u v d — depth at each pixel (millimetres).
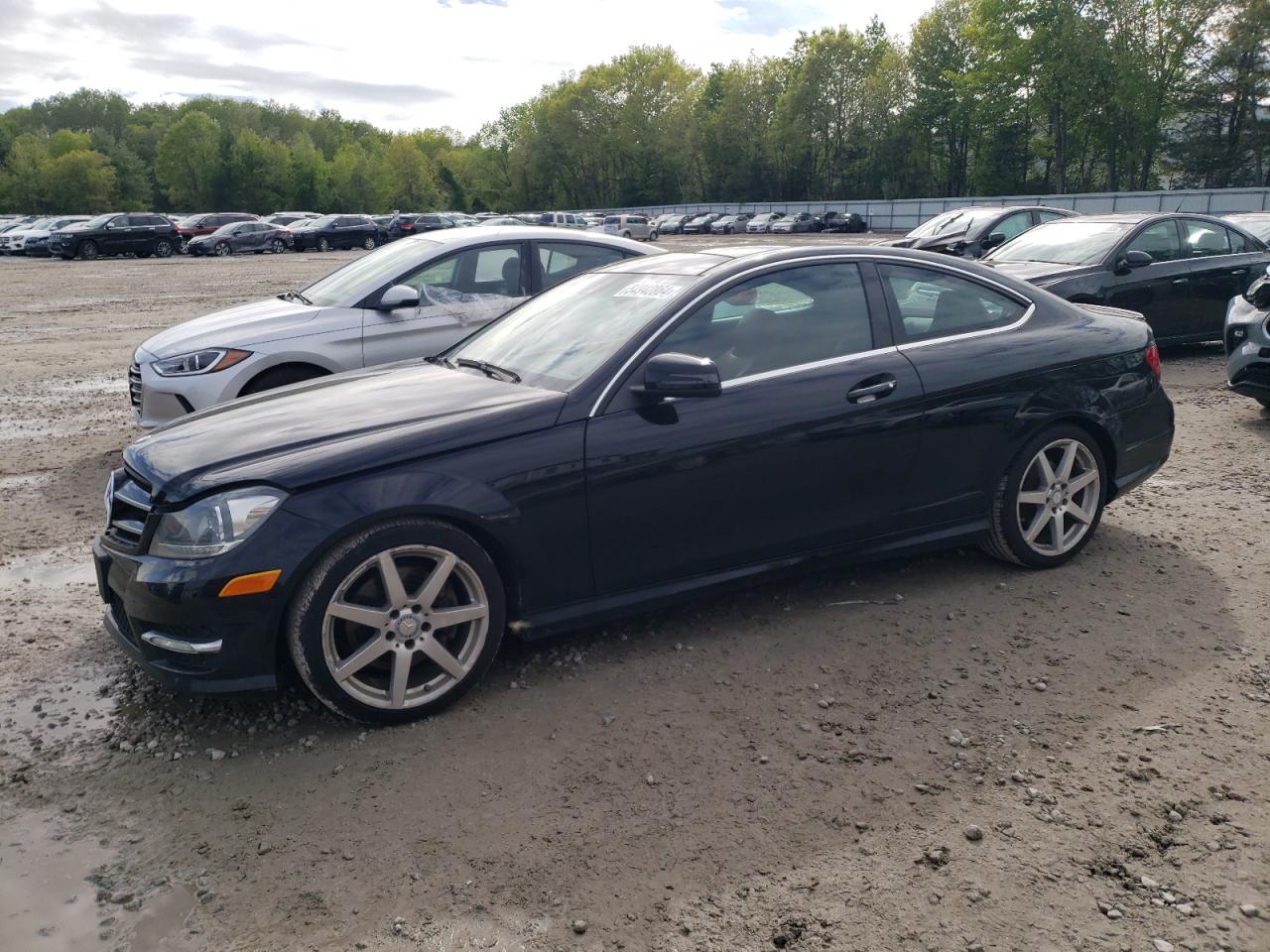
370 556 3164
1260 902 2377
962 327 4324
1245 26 53062
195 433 3545
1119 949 2242
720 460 3684
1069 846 2605
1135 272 9586
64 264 36250
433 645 3303
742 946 2283
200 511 3117
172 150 109812
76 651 3965
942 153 78375
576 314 4176
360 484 3174
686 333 3762
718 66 104812
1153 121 56719
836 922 2348
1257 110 56125
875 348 4078
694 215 72125
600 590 3619
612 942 2307
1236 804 2760
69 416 8773
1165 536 4949
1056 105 58562
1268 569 4480
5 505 6027
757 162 86875
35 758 3166
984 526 4359
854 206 66812
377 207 113125
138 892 2523
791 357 3908
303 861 2629
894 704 3365
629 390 3613
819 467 3883
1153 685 3449
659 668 3662
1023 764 2990
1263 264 10336
